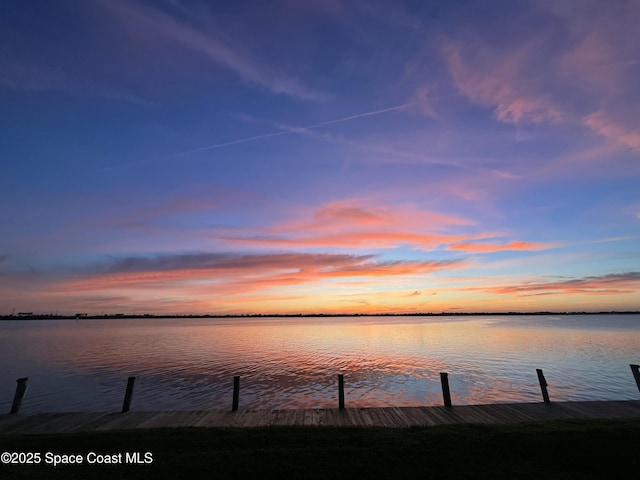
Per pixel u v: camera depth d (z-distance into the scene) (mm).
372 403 20578
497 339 62969
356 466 7922
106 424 11227
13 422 11477
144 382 26750
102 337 80188
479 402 20438
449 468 7906
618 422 10398
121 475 7609
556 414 11859
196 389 24234
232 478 7539
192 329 127625
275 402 20750
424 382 26312
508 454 8477
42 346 56938
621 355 39000
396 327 128125
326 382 26656
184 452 8570
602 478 7750
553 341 57156
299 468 7828
